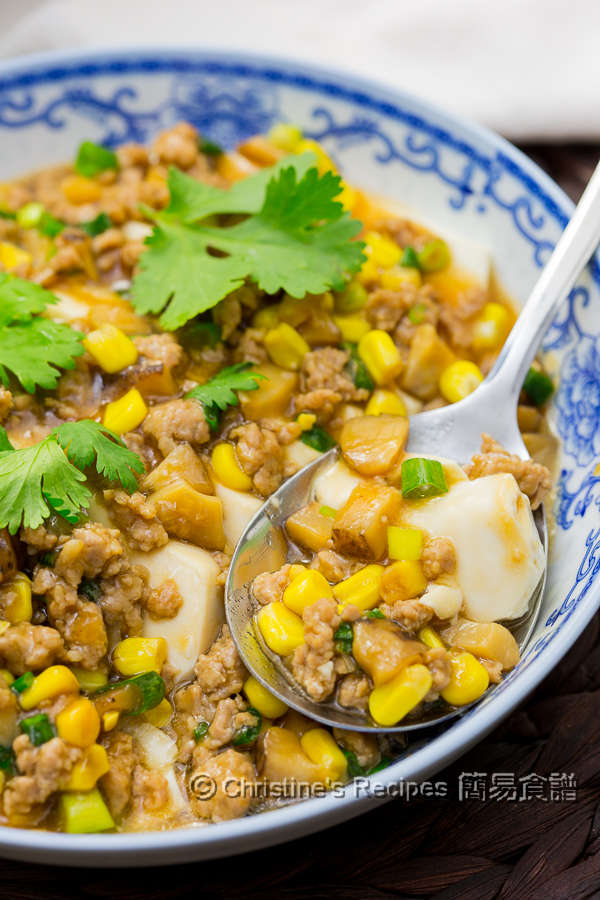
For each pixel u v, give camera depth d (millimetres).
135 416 244
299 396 256
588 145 309
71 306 262
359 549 229
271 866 221
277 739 221
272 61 290
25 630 219
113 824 214
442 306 275
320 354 260
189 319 255
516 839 224
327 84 289
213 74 293
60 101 292
